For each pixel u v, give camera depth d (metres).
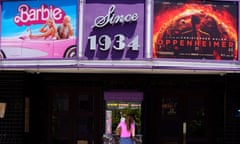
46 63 14.38
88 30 14.23
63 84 16.73
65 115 16.73
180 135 16.67
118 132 15.70
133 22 14.15
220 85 16.56
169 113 16.69
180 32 14.20
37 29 14.59
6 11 14.88
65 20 14.38
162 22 14.16
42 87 16.77
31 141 16.58
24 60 14.55
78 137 16.69
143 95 16.38
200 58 14.23
